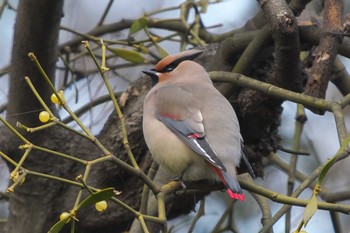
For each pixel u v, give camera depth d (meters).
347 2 12.33
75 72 12.05
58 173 9.80
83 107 11.17
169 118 8.31
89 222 9.74
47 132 9.80
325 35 8.41
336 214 9.98
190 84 8.72
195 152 8.07
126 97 9.92
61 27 11.05
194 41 11.20
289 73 8.89
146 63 11.09
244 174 9.06
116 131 9.76
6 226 10.09
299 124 10.53
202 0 11.48
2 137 9.77
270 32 8.91
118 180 9.76
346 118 12.73
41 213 9.86
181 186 7.85
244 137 9.88
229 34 11.41
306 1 8.79
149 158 9.70
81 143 9.91
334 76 10.58
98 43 11.09
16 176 6.29
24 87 9.55
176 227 11.67
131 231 7.93
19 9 9.40
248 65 9.11
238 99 9.62
